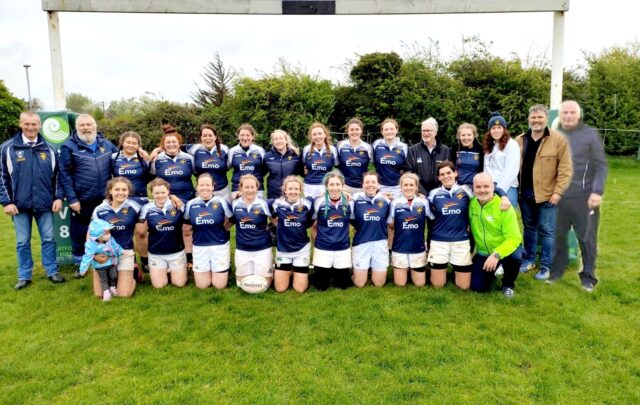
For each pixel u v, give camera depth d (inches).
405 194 214.5
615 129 807.7
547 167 217.5
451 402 131.3
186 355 158.9
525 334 169.9
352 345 163.5
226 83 1090.1
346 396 134.6
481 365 150.0
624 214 386.0
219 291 216.8
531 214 233.3
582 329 173.2
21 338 172.4
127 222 211.3
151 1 235.5
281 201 214.1
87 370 150.4
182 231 225.8
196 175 253.4
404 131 705.6
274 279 220.7
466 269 214.2
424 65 695.7
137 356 157.9
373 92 710.5
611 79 842.2
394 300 202.7
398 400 132.9
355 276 221.5
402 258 218.5
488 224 201.8
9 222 392.2
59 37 240.1
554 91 245.6
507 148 217.6
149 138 783.7
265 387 139.3
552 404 130.6
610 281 221.0
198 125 792.9
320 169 250.8
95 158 228.4
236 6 237.5
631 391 136.1
